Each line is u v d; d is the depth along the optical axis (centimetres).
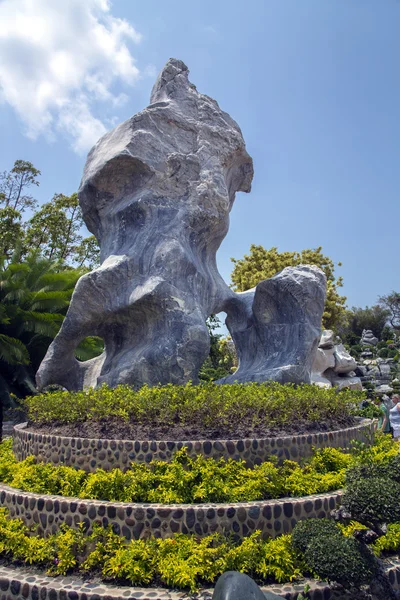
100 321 830
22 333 1578
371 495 434
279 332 891
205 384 710
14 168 2648
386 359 3500
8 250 2300
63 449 608
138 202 845
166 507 500
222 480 540
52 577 478
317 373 1731
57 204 2602
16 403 1477
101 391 694
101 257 893
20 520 549
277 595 397
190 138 919
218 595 368
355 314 5372
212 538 482
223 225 926
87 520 510
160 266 808
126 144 854
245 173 1034
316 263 2720
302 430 649
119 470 552
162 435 598
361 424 778
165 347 764
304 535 462
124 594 437
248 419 635
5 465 653
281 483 545
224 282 986
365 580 420
